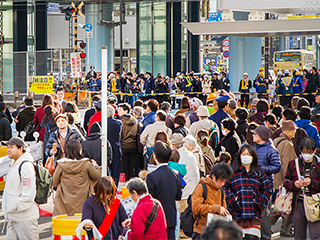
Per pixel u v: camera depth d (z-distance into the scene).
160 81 39.12
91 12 63.28
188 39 68.00
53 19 86.50
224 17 22.89
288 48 117.50
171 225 7.74
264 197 8.16
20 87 35.72
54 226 8.41
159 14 62.62
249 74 43.81
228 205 8.10
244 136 12.71
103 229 7.02
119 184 13.16
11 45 50.59
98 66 64.00
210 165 10.72
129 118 14.41
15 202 8.35
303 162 8.48
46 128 14.15
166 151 7.82
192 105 15.98
